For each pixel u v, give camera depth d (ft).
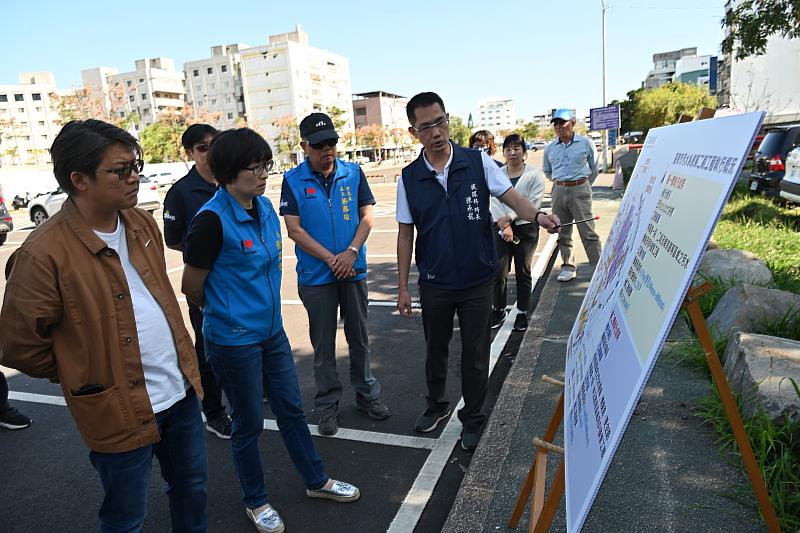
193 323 11.25
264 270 8.09
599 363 5.22
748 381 9.39
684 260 3.88
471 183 9.74
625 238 6.48
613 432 3.91
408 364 15.06
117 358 5.92
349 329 11.58
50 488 10.32
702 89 134.31
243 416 8.27
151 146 186.19
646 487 8.36
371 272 26.40
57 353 5.79
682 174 4.91
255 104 287.69
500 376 13.71
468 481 9.23
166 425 6.76
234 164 7.47
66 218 5.75
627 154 52.01
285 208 10.89
